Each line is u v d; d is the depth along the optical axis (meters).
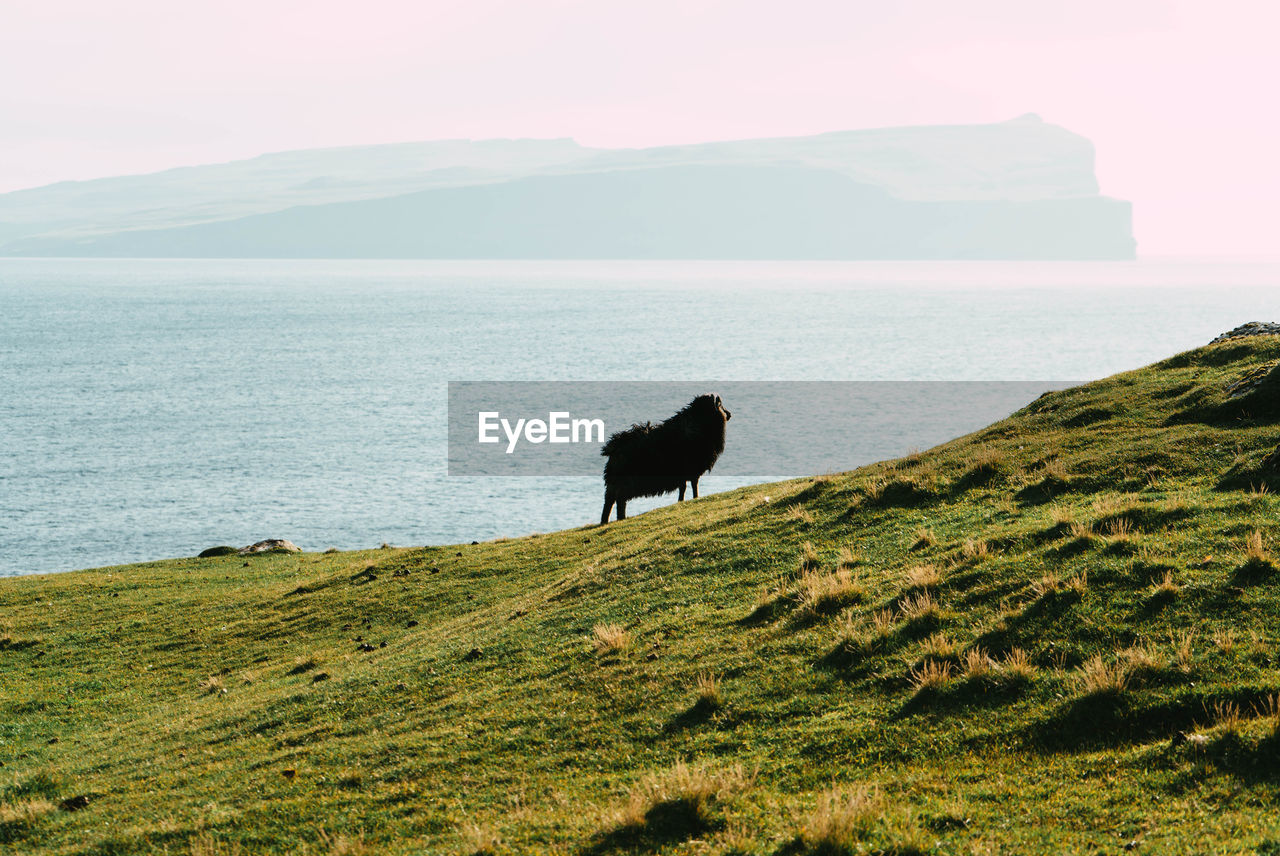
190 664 28.27
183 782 16.33
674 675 16.56
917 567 18.41
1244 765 10.73
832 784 12.17
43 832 14.95
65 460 159.38
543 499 132.00
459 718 16.81
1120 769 11.28
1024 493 22.47
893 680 14.60
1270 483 18.92
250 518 121.88
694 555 24.28
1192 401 26.05
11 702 25.88
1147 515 18.25
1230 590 14.51
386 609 30.34
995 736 12.59
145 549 107.25
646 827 11.37
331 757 15.94
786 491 29.77
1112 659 13.56
